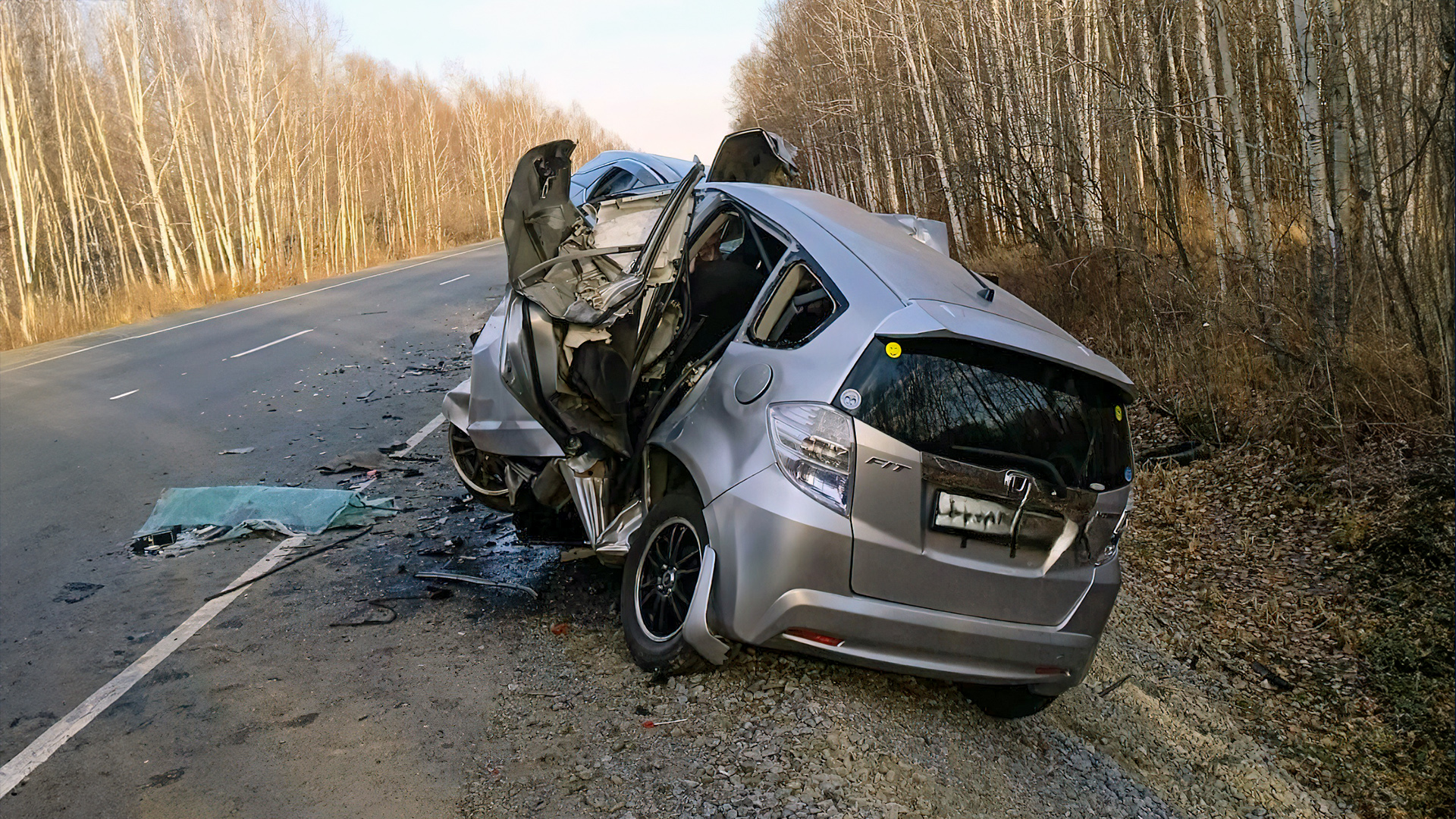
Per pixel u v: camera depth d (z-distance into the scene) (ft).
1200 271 37.09
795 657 12.84
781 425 11.25
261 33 131.34
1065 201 44.37
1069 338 13.06
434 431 28.12
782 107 126.31
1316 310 28.66
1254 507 26.37
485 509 20.61
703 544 11.85
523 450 15.87
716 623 11.43
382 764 10.92
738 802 9.91
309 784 10.55
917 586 11.07
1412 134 29.40
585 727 11.55
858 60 90.68
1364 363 27.63
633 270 13.66
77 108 108.27
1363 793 16.72
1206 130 36.73
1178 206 42.22
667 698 11.98
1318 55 32.50
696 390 13.20
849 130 93.97
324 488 22.67
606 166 27.45
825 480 10.86
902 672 11.36
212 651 14.03
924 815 10.45
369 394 33.96
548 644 14.08
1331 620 21.20
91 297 90.79
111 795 10.41
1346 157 28.12
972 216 70.18
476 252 141.18
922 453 11.02
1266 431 28.76
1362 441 26.96
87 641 14.56
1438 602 20.67
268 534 19.34
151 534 19.25
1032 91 51.67
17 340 68.49
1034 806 12.01
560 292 14.10
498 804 10.12
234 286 96.12
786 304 12.70
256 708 12.30
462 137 253.24
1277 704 19.16
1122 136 39.40
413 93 236.43
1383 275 29.22
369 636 14.44
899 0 71.00
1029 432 11.66
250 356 43.39
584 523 14.65
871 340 11.20
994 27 55.57
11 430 30.48
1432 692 18.80
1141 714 17.16
